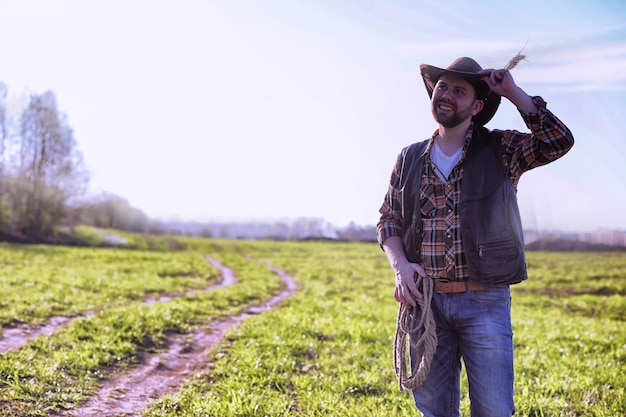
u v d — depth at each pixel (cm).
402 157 403
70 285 1873
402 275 384
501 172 365
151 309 1334
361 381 753
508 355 361
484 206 361
